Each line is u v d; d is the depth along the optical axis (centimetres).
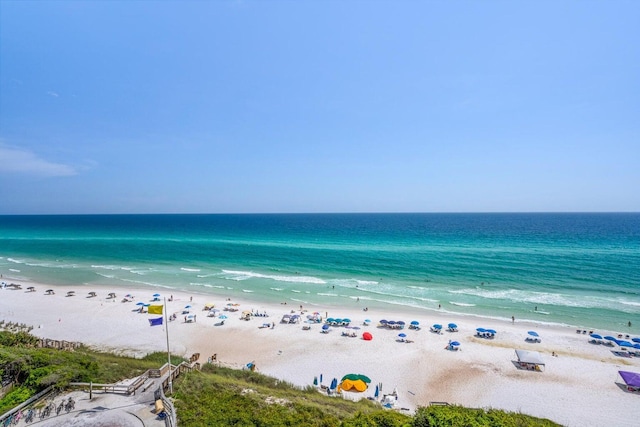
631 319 4116
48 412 1523
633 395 2602
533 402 2520
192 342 3462
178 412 1538
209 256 8262
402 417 1598
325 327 3759
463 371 2952
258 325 3925
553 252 8550
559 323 4022
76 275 6306
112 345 3300
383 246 9906
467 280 5931
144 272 6575
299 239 11944
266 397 1836
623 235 12438
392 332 3756
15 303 4597
